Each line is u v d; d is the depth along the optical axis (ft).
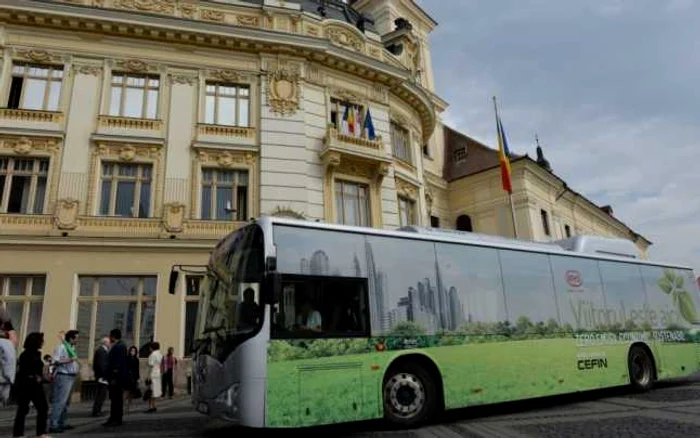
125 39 63.10
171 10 66.03
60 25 60.54
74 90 59.98
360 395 25.23
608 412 29.58
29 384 26.89
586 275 37.22
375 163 70.79
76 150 58.13
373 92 76.64
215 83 66.39
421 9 118.42
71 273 54.19
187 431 28.53
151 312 56.03
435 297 29.32
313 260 26.00
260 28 67.21
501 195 109.70
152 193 59.57
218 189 63.10
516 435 23.59
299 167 65.57
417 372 27.55
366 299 26.94
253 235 25.49
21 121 57.52
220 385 23.82
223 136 64.03
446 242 31.22
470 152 119.24
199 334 27.78
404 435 24.68
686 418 26.03
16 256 53.21
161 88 63.31
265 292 23.21
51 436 27.35
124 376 32.09
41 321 52.13
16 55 59.11
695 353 42.06
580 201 136.77
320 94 70.79
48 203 55.77
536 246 35.81
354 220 69.36
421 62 118.42
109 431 29.07
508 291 32.42
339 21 75.46
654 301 40.96
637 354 38.32
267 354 23.34
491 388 29.55
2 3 58.13
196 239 58.34
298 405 23.50
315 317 25.17
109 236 56.13
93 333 53.93
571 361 33.76
